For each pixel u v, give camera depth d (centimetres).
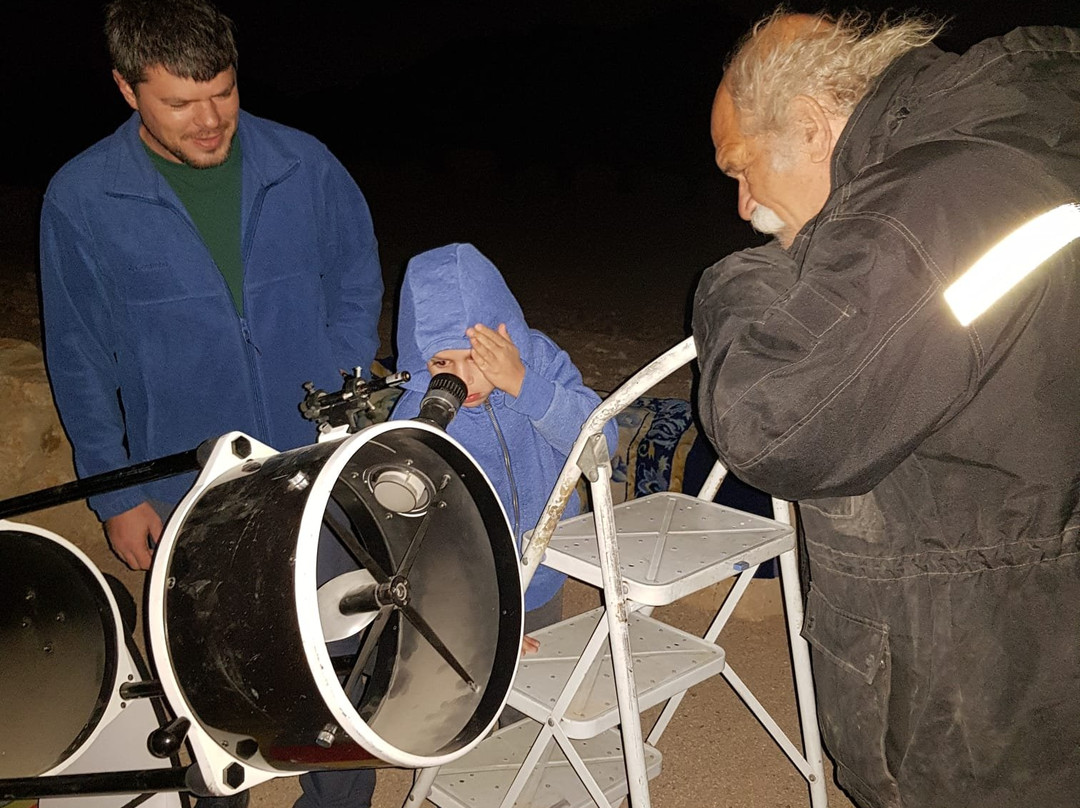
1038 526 133
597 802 203
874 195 128
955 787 143
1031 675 135
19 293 752
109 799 203
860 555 144
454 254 197
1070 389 128
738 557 186
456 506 142
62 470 383
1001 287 121
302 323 220
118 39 184
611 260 1042
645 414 343
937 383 123
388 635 141
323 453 123
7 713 148
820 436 127
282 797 255
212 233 210
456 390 154
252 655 112
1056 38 134
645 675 205
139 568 218
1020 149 127
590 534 198
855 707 150
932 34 142
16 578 149
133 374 214
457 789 221
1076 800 138
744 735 277
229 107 192
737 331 138
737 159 151
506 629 139
